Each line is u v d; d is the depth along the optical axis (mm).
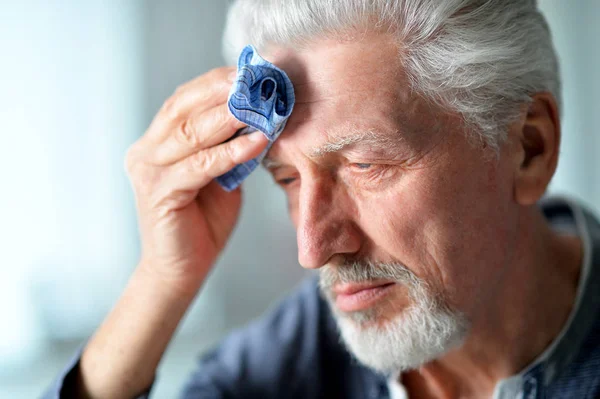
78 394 900
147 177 838
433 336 750
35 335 1709
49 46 1714
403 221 706
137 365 884
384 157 680
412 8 664
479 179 733
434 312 743
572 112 1717
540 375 836
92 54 1777
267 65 661
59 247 1746
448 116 700
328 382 1049
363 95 665
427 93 685
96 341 908
